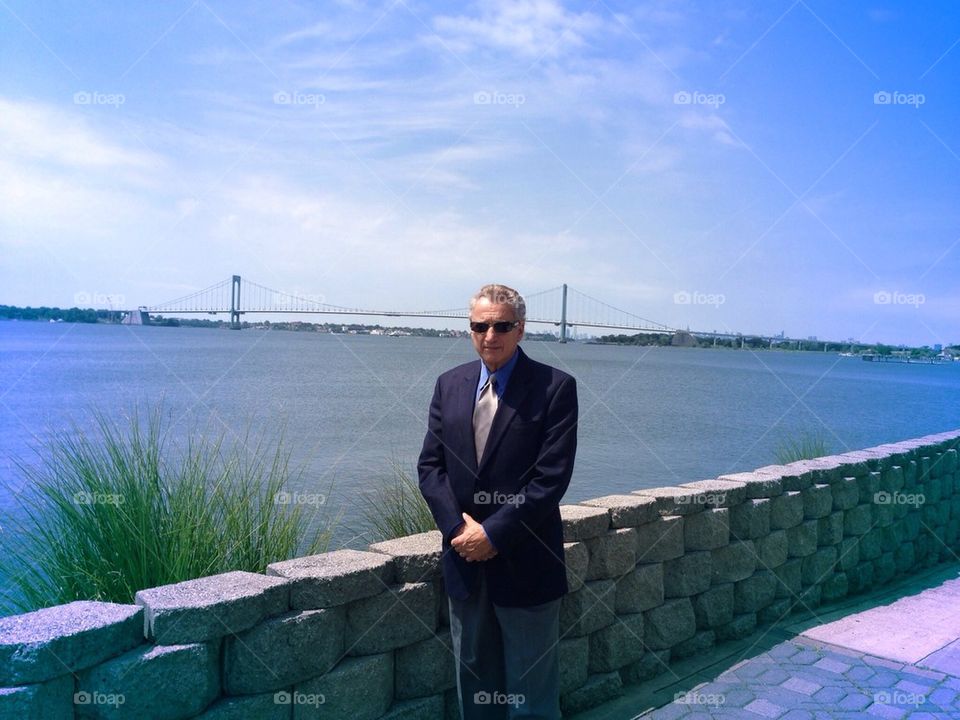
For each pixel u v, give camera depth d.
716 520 4.55
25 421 18.69
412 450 17.05
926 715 3.56
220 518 3.57
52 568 3.30
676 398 45.41
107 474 3.49
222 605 2.45
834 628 4.92
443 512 2.99
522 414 2.96
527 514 2.85
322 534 4.09
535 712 2.98
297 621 2.66
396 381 46.09
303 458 14.30
